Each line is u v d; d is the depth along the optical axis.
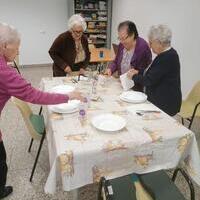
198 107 2.67
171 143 1.50
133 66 2.48
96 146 1.37
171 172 1.90
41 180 2.21
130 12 5.34
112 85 2.43
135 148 1.43
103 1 6.46
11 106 3.88
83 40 3.06
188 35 3.60
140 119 1.70
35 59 6.71
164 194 1.37
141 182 1.45
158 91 2.14
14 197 2.01
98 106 1.91
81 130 1.54
